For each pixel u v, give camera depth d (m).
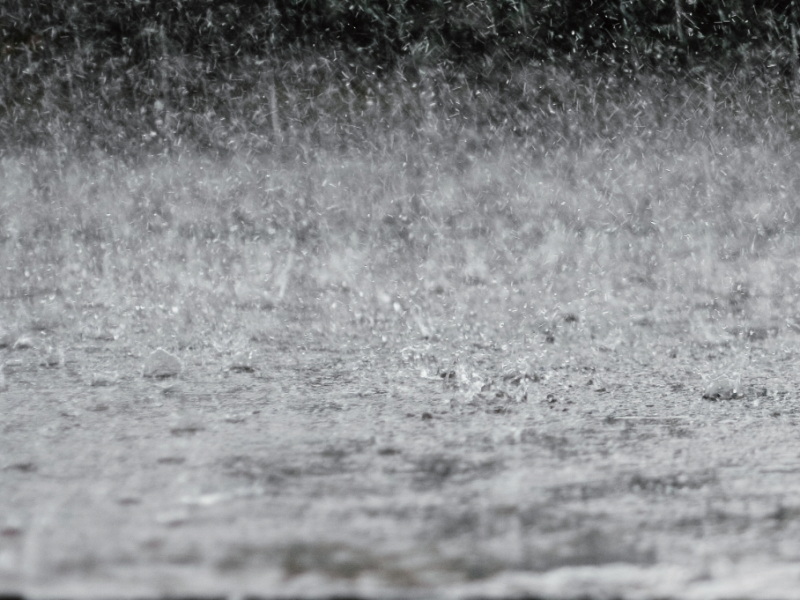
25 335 6.71
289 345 6.44
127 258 10.16
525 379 5.39
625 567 2.57
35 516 2.93
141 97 15.59
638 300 8.41
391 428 4.18
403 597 2.37
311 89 15.66
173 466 3.53
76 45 15.56
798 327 7.21
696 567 2.58
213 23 15.82
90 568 2.51
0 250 10.44
